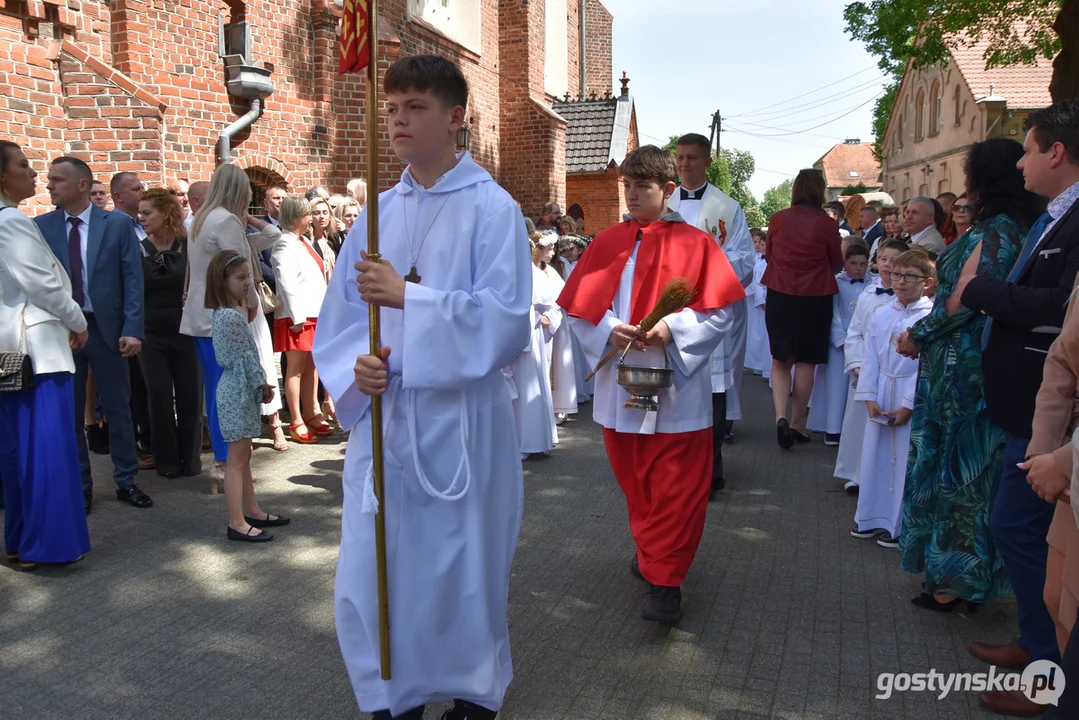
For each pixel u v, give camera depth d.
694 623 4.10
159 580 4.54
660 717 3.29
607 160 19.89
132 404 6.79
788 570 4.77
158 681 3.53
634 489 4.18
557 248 9.55
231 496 5.08
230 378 5.04
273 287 7.68
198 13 9.11
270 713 3.29
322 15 10.68
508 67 16.39
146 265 6.19
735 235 6.29
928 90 36.62
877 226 11.55
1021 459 3.19
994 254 3.56
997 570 3.95
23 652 3.76
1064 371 2.73
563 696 3.44
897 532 5.05
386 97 2.85
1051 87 9.77
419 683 2.82
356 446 2.89
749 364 11.30
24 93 7.48
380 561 2.75
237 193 6.16
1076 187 3.10
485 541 2.89
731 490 6.27
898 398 5.04
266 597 4.35
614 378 4.15
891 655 3.79
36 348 4.45
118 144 8.02
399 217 2.95
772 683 3.55
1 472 4.62
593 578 4.64
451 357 2.68
